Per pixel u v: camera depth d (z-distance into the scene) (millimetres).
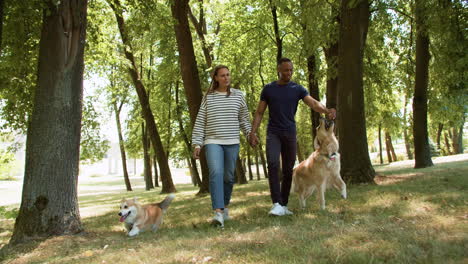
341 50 7996
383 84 13508
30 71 7402
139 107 22391
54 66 4977
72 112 5078
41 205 4770
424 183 6980
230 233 3797
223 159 4473
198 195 10984
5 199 21484
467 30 9625
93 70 13203
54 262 3385
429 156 13234
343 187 5199
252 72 17047
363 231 3260
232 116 4520
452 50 10281
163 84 18906
